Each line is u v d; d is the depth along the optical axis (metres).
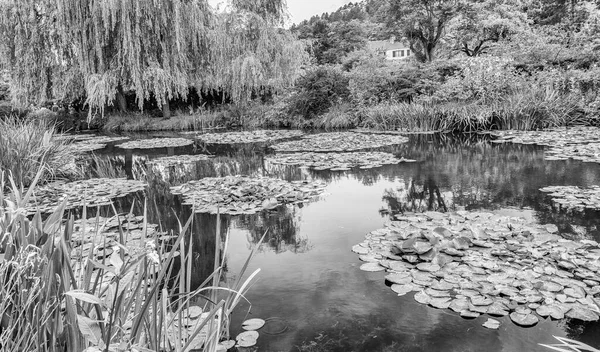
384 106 11.80
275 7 14.67
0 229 1.19
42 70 12.75
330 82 13.42
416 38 20.80
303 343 1.74
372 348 1.69
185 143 9.80
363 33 36.56
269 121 14.39
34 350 1.02
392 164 6.20
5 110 15.95
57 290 1.07
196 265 2.65
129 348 1.00
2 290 1.05
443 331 1.79
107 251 2.57
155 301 1.15
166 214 3.91
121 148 9.53
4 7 11.93
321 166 6.24
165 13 12.39
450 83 11.24
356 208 3.94
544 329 1.77
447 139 8.73
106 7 11.17
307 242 3.05
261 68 13.75
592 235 2.85
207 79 14.66
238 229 3.42
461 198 4.06
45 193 4.78
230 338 1.78
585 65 11.05
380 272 2.45
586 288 2.03
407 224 3.25
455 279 2.22
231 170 6.45
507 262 2.38
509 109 9.52
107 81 11.95
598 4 15.83
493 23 17.72
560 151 6.32
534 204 3.69
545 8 21.62
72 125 15.35
